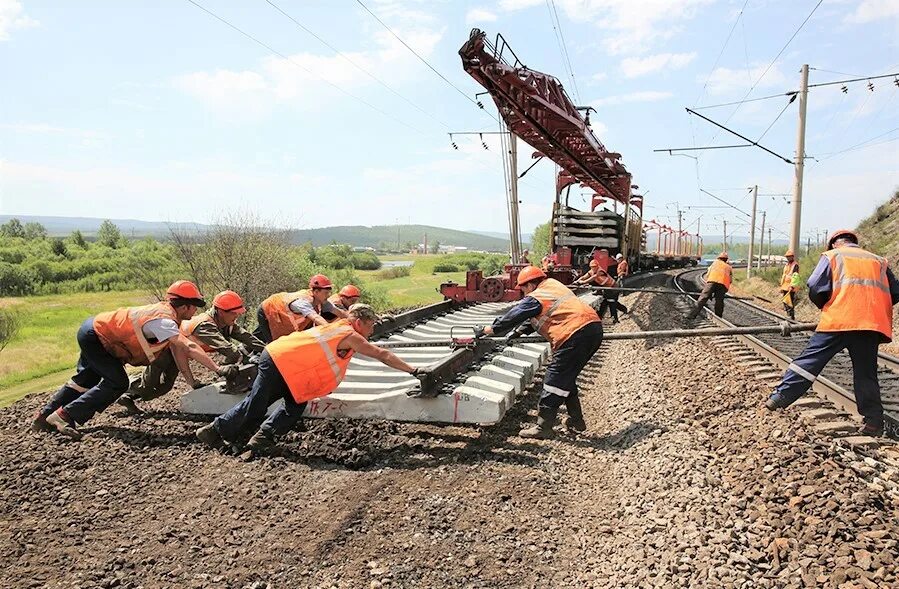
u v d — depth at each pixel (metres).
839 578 3.00
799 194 17.84
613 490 4.66
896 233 20.08
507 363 7.36
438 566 3.49
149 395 6.27
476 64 10.78
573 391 5.82
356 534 3.80
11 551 3.53
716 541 3.54
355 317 5.11
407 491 4.43
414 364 7.59
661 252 41.81
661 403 6.54
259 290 17.58
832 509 3.62
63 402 5.64
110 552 3.55
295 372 4.82
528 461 5.12
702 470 4.59
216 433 5.15
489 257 72.94
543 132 13.66
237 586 3.24
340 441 5.33
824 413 5.50
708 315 14.46
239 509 4.12
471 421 5.50
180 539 3.71
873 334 4.98
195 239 17.41
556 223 20.59
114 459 4.98
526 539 3.86
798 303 19.67
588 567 3.61
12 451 5.11
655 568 3.44
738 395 6.38
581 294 15.26
